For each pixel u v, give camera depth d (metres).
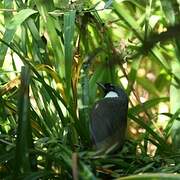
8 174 7.44
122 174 7.50
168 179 5.39
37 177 6.65
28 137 6.86
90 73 9.99
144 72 11.87
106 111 8.36
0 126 8.79
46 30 9.41
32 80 8.95
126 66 10.62
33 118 8.69
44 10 9.05
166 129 9.11
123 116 8.45
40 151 6.98
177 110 9.12
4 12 9.51
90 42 9.91
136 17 10.95
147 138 8.79
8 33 8.78
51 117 8.80
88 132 8.53
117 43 9.80
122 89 8.91
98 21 9.62
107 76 9.41
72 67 8.80
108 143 7.84
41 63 9.23
